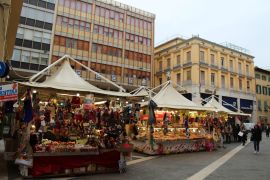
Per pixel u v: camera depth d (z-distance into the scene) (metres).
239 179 8.14
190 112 18.28
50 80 9.34
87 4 34.91
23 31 29.91
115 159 9.30
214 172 9.25
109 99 10.70
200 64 38.28
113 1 37.19
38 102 9.71
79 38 33.69
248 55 45.75
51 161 8.19
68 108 10.87
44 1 31.55
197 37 38.56
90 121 10.32
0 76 8.27
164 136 15.10
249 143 22.67
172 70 41.81
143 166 10.43
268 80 51.84
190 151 15.59
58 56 31.84
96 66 34.56
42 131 9.35
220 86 40.22
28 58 29.89
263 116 48.69
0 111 11.99
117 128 9.85
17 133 10.45
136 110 14.71
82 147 8.73
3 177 7.82
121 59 36.91
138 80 38.16
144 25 39.94
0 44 9.85
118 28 37.19
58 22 32.38
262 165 10.83
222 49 41.78
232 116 25.50
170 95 15.99
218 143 18.22
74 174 8.50
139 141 14.95
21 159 8.05
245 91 44.16
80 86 9.46
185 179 8.12
